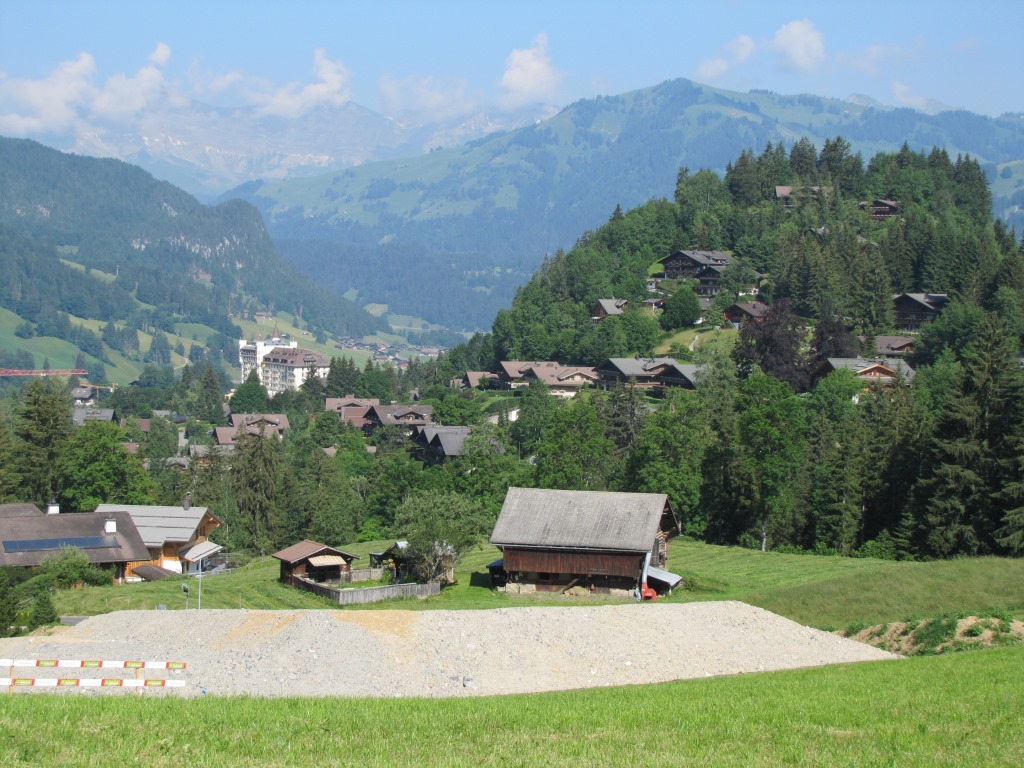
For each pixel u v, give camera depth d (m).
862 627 60.28
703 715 34.19
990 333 91.94
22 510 102.00
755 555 92.25
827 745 30.47
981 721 33.12
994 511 87.06
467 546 85.06
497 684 45.78
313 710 33.59
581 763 28.30
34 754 27.22
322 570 87.25
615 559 76.12
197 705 33.69
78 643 51.88
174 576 94.56
